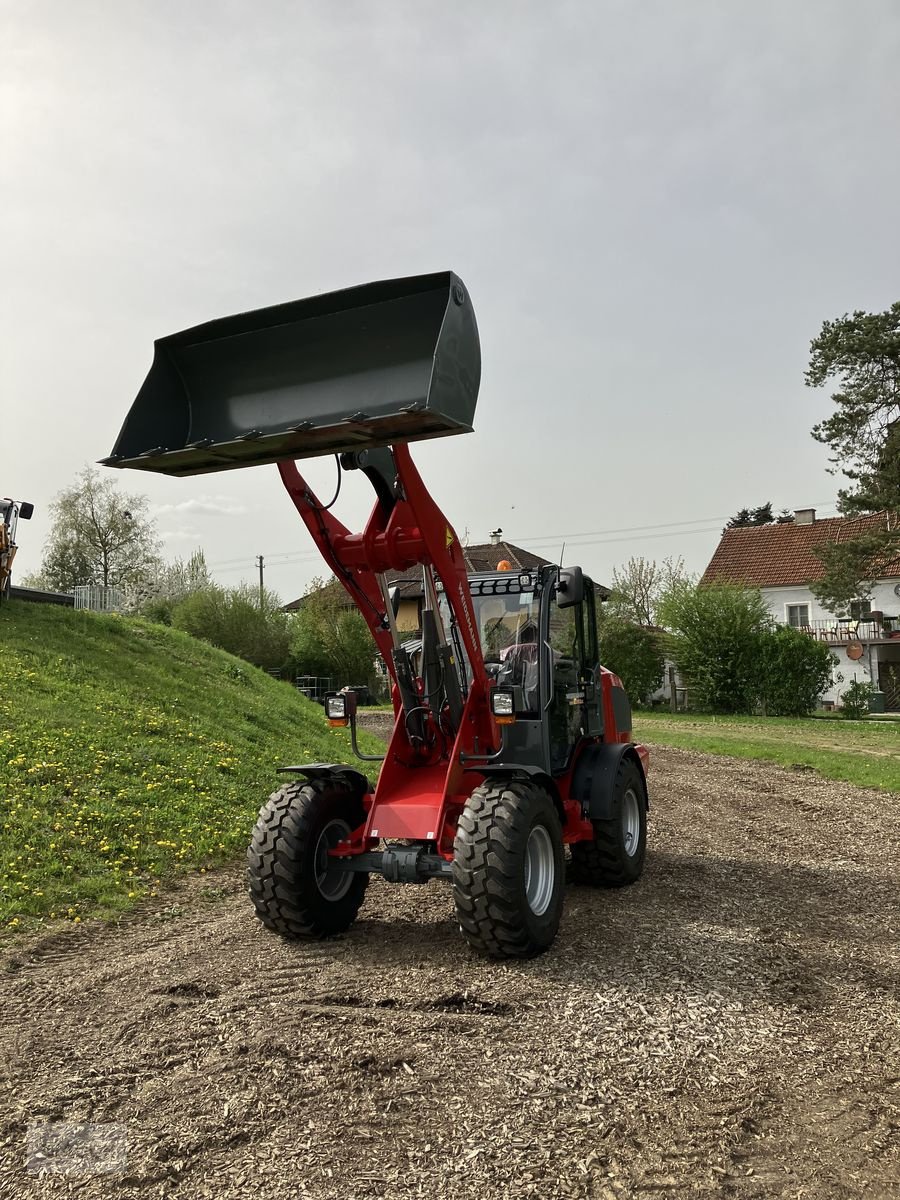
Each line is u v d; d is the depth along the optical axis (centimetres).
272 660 4050
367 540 543
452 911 625
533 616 650
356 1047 388
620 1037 400
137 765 956
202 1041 398
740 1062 375
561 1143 311
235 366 497
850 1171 295
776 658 3384
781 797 1230
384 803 551
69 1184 290
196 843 781
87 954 538
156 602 4672
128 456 470
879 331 2828
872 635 4159
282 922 550
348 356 475
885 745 2019
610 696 787
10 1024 424
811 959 513
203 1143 312
